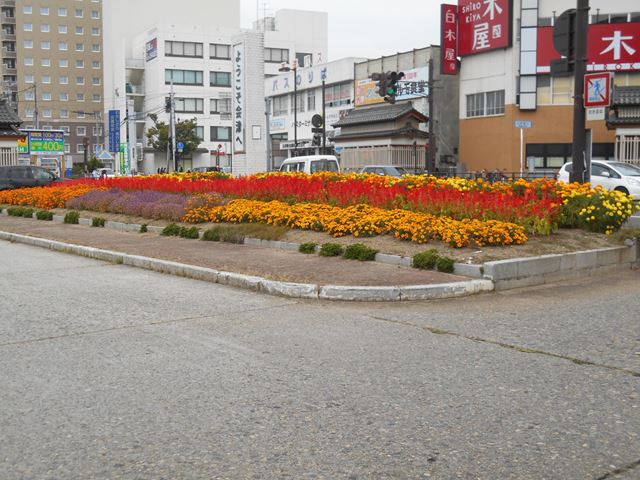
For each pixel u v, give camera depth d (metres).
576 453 3.68
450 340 6.02
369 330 6.41
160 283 9.25
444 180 13.27
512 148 36.34
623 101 30.86
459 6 38.97
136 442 3.88
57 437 3.96
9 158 33.03
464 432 3.97
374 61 47.44
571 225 11.22
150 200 17.81
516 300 7.81
